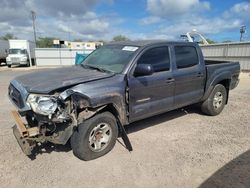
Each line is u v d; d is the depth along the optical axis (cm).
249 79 1407
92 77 377
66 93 327
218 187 304
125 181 318
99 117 365
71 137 361
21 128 331
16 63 2847
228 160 372
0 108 662
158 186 308
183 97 504
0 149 400
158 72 446
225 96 613
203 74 539
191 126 520
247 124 536
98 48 532
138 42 470
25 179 320
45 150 398
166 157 381
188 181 318
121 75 392
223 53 1953
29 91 338
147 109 436
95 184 312
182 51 498
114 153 392
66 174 333
